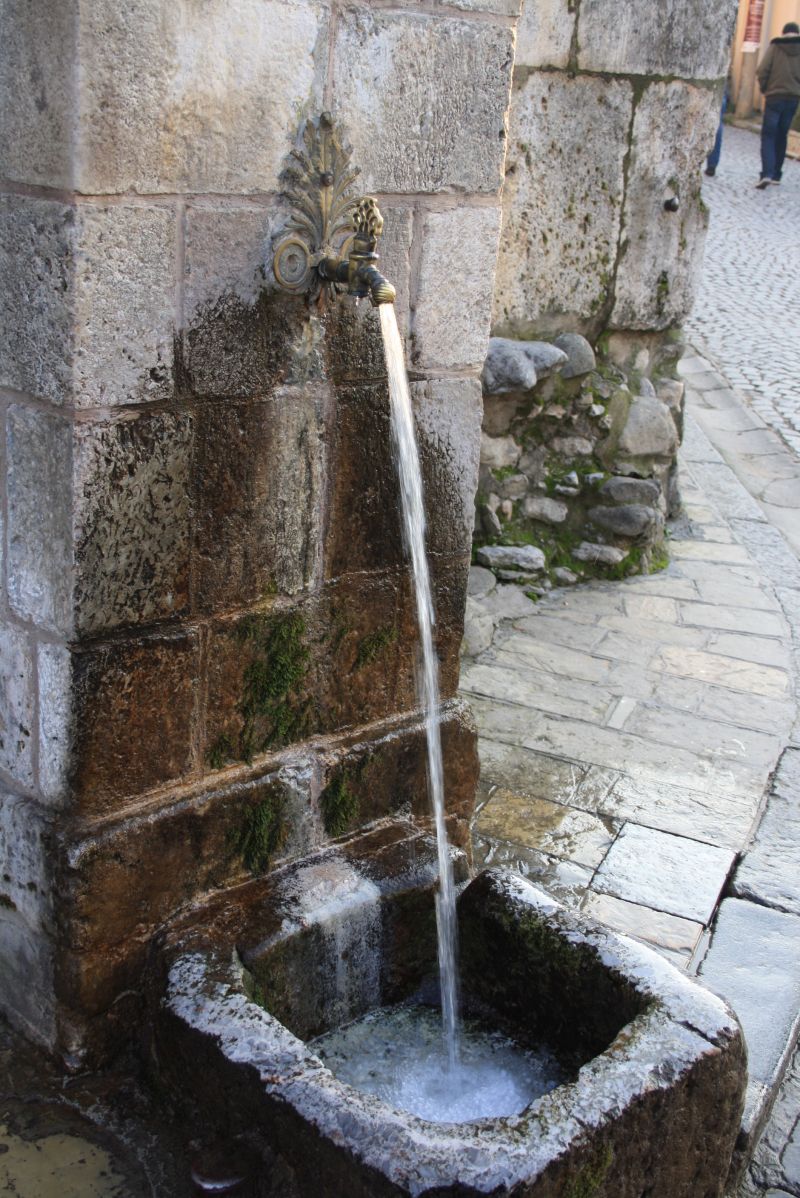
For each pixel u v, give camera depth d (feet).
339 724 9.46
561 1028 8.75
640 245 19.20
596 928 8.61
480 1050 8.89
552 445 19.10
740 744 14.47
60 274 6.97
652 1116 7.16
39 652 7.87
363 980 9.16
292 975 8.63
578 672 16.08
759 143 64.49
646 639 17.21
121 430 7.45
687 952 10.52
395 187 8.47
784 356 31.04
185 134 7.18
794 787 13.58
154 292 7.34
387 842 9.66
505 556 18.47
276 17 7.39
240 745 8.81
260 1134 7.27
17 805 8.23
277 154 7.70
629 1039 7.52
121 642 7.87
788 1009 9.88
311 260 7.97
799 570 20.11
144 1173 7.72
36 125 6.86
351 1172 6.63
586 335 19.40
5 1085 8.34
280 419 8.28
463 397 9.49
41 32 6.67
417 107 8.37
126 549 7.69
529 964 8.79
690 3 18.11
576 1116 6.88
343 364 8.55
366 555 9.16
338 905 8.84
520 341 18.56
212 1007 7.68
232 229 7.62
